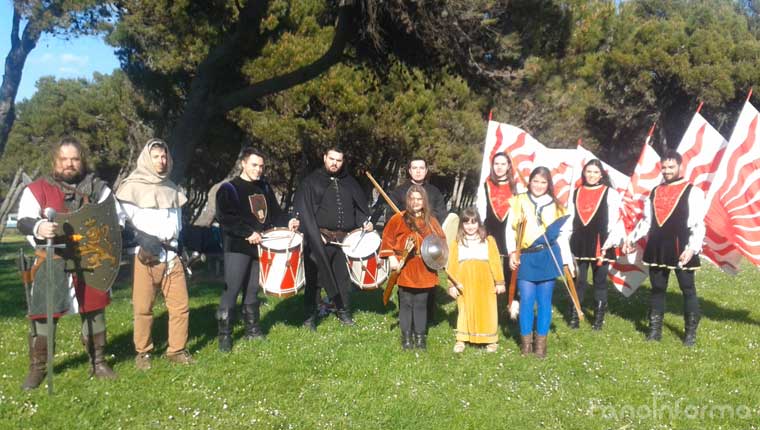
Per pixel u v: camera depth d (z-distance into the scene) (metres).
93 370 5.34
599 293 7.45
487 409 4.95
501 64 12.41
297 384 5.38
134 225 5.39
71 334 6.54
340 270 7.16
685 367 6.01
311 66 11.32
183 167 11.51
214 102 11.59
